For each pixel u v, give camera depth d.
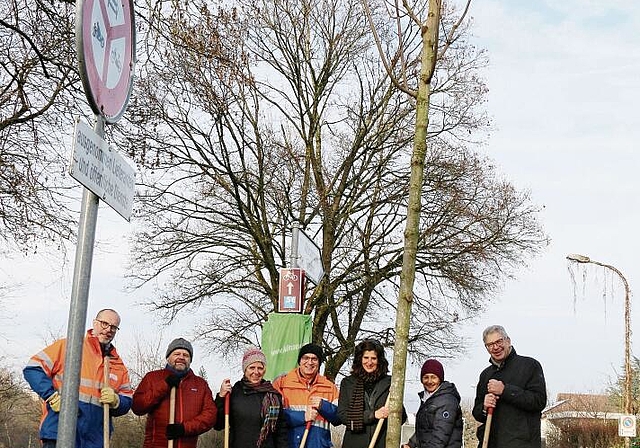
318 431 7.72
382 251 23.06
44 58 12.00
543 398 7.15
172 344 7.26
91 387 6.29
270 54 22.23
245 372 7.52
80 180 3.47
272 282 22.55
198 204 22.58
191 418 7.12
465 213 22.27
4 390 27.31
